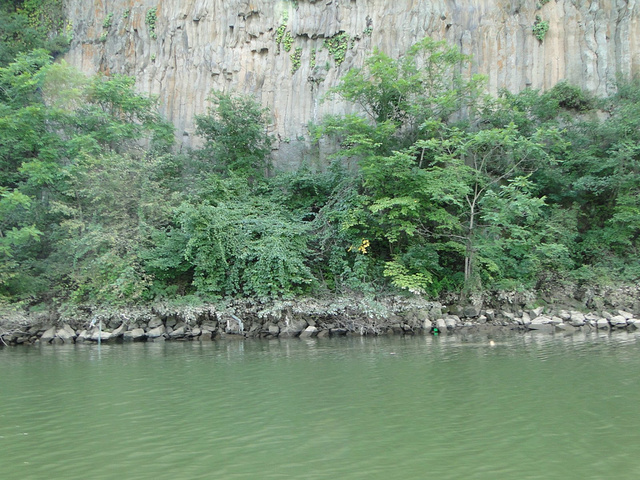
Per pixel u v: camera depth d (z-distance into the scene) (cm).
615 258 2011
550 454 581
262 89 2730
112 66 2812
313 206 2231
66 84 2177
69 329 1739
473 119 2358
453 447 609
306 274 1827
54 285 1853
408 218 1911
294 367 1137
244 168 2319
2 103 1980
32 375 1098
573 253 2073
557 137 1862
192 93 2756
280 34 2742
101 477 536
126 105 2236
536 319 1795
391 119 2073
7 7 2820
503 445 612
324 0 2716
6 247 1675
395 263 1802
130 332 1720
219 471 546
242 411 779
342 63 2645
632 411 742
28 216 1950
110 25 2833
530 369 1050
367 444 625
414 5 2608
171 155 2216
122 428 705
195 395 888
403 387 916
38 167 1852
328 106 2625
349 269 1845
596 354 1218
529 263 1945
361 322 1761
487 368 1070
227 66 2750
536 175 2173
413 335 1691
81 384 995
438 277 1995
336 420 725
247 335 1747
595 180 2048
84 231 1850
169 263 1805
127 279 1714
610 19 2495
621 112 2164
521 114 2153
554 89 2386
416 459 571
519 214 1830
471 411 755
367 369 1091
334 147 2572
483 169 2125
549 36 2539
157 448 623
